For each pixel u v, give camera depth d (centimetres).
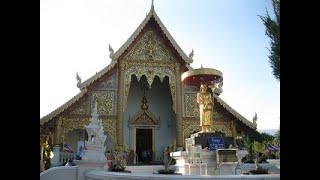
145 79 3228
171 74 2978
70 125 2731
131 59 2944
